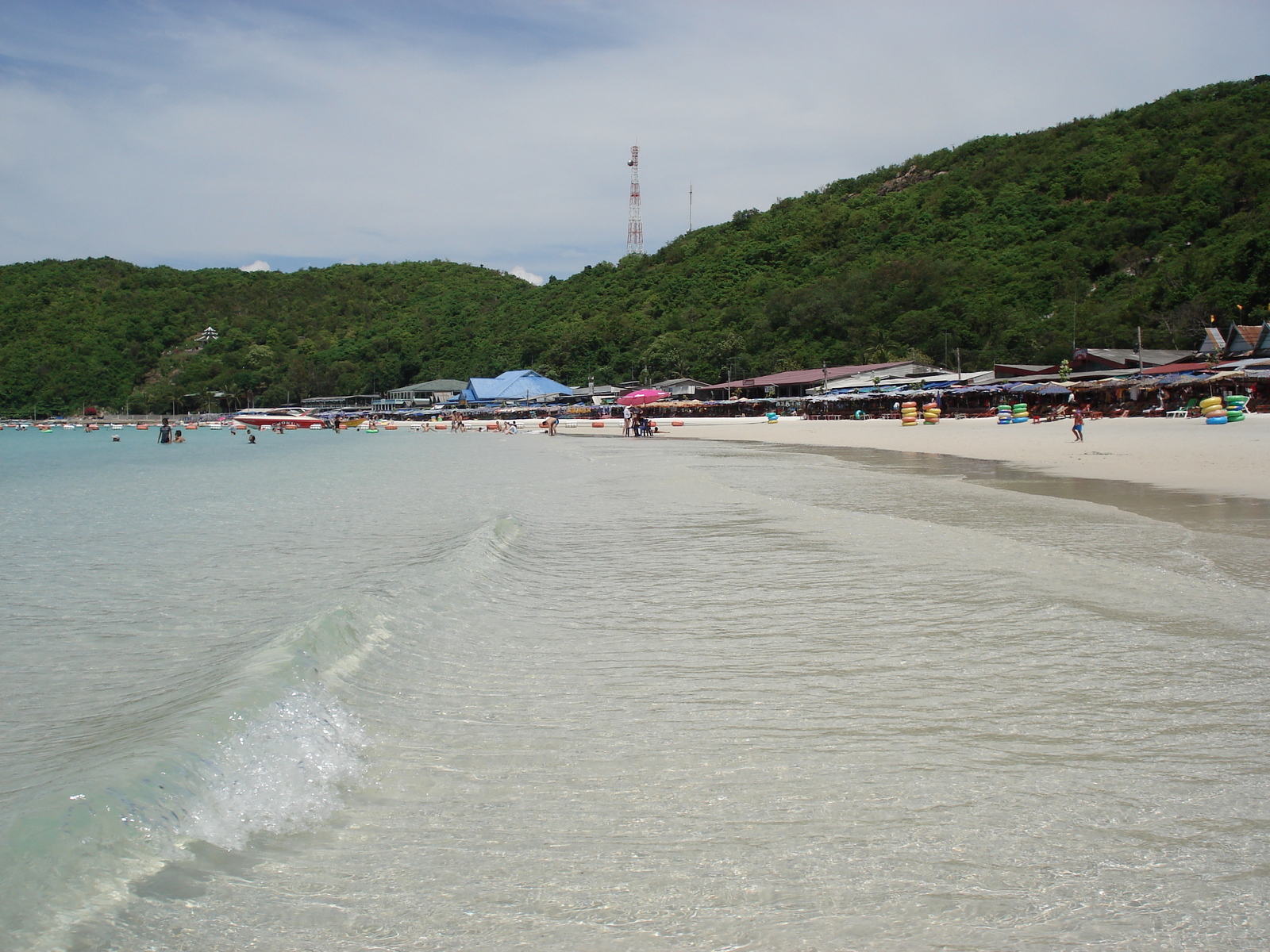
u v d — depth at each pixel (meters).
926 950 3.64
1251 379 47.69
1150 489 21.00
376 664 7.93
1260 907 3.92
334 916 3.94
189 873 4.30
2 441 92.31
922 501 20.09
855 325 102.19
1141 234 94.56
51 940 3.67
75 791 4.88
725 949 3.66
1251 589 10.23
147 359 184.12
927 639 8.58
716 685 7.38
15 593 11.56
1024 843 4.54
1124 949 3.63
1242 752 5.70
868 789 5.23
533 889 4.16
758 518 17.95
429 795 5.27
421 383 165.62
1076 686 7.07
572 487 26.81
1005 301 94.31
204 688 7.13
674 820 4.88
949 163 139.00
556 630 9.34
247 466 43.47
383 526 18.19
